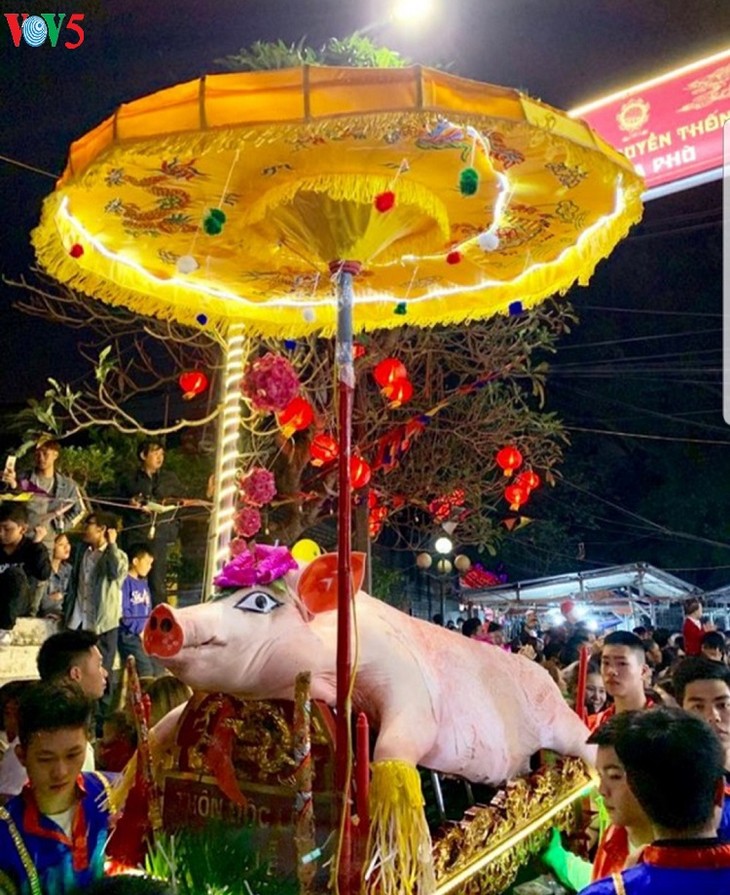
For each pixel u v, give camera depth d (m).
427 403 10.33
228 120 2.80
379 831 2.91
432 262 4.61
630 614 20.05
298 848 2.86
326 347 8.81
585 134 3.21
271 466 7.73
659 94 6.78
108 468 9.63
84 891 1.74
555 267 4.59
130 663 3.35
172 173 3.59
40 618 7.17
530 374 10.73
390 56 3.84
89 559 7.00
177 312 4.75
